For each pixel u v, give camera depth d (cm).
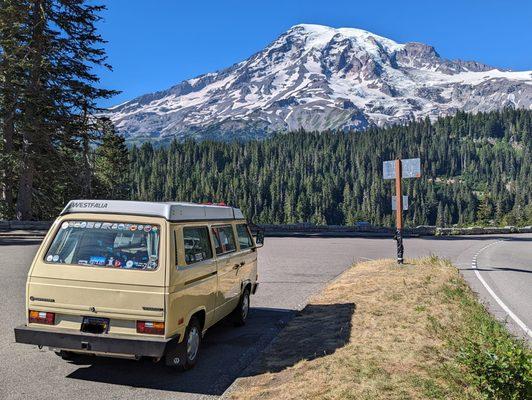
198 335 637
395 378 525
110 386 549
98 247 573
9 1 2912
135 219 577
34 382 555
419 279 1206
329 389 500
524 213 18000
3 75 3008
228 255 757
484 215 19625
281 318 916
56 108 3209
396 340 673
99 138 3662
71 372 592
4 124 3170
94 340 536
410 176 1569
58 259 574
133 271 550
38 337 550
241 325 851
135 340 529
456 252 2564
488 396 451
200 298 629
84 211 593
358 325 768
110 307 546
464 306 915
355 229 4488
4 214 3328
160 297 539
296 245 2775
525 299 1155
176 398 517
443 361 582
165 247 557
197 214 671
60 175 3688
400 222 1595
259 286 1288
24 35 3088
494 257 2323
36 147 3291
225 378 581
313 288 1255
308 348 662
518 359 448
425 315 819
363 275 1340
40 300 564
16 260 1599
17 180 3509
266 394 505
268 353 661
